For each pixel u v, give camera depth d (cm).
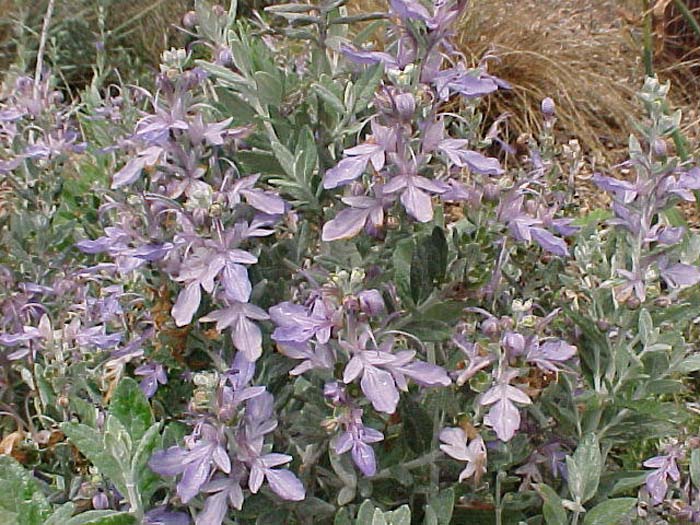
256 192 33
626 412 37
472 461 32
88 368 39
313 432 32
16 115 50
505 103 99
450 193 35
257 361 35
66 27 108
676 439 37
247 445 30
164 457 29
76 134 52
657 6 62
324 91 34
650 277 35
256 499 32
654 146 36
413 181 31
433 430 34
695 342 48
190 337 35
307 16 37
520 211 35
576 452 33
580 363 38
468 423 33
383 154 31
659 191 36
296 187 35
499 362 32
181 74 34
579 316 36
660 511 38
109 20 113
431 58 33
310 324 30
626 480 37
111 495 33
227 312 31
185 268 31
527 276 40
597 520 33
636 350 39
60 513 28
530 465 36
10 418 42
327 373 32
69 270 46
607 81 103
